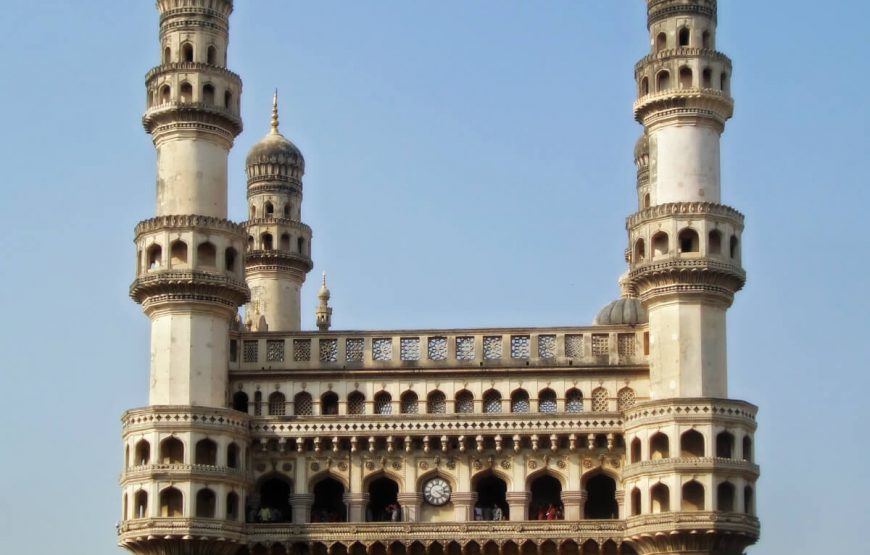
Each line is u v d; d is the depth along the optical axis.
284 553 88.69
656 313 88.50
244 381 92.50
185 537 85.75
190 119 92.06
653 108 90.81
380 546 88.62
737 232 89.38
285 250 111.12
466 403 91.81
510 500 89.94
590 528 87.56
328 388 92.38
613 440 89.44
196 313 89.69
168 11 94.38
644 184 105.19
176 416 87.38
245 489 89.06
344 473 91.06
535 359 91.50
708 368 87.25
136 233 91.19
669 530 83.94
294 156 113.12
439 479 91.06
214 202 91.88
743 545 85.81
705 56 90.69
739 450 85.88
